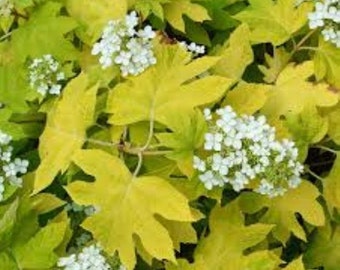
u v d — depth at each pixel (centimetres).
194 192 101
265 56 119
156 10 117
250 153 98
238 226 104
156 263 107
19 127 112
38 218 109
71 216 112
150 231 98
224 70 114
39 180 106
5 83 117
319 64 115
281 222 106
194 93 105
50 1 122
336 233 112
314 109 105
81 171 111
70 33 122
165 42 112
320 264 112
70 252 109
